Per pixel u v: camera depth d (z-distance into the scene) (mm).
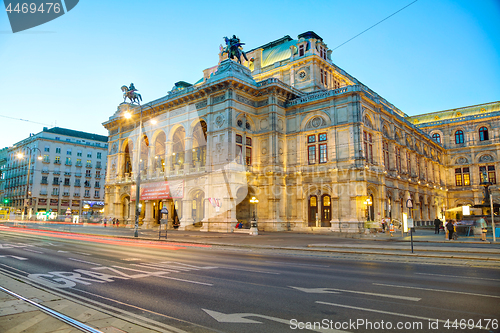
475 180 67375
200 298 8750
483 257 16641
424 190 58594
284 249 22469
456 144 71312
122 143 60406
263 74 56594
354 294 9141
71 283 10562
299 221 43250
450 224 27578
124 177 59281
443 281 10977
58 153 93000
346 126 40812
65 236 33219
